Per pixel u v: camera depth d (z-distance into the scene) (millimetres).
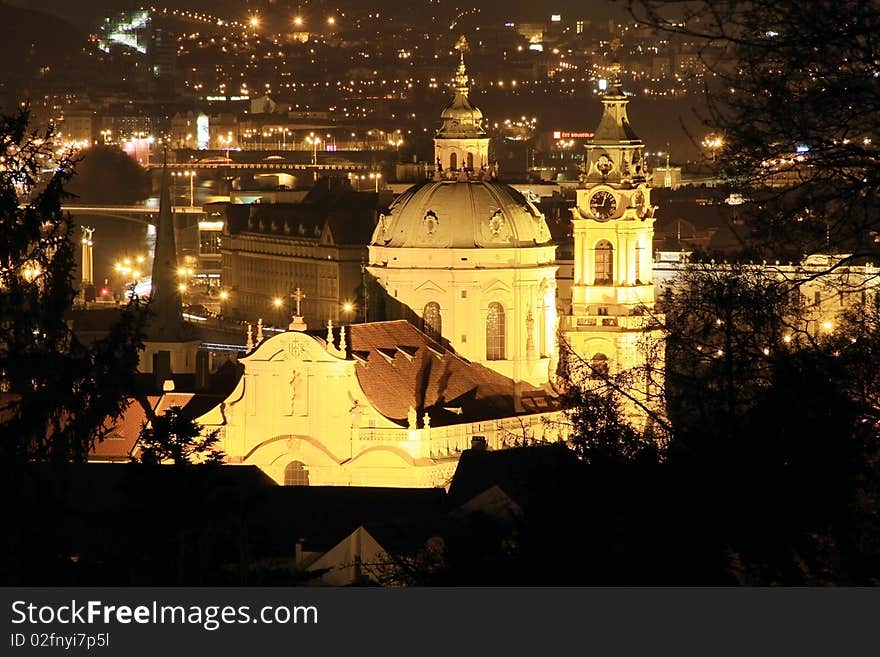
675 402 146750
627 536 146875
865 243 121562
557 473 153750
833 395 133375
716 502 141625
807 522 137625
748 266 136125
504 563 156250
